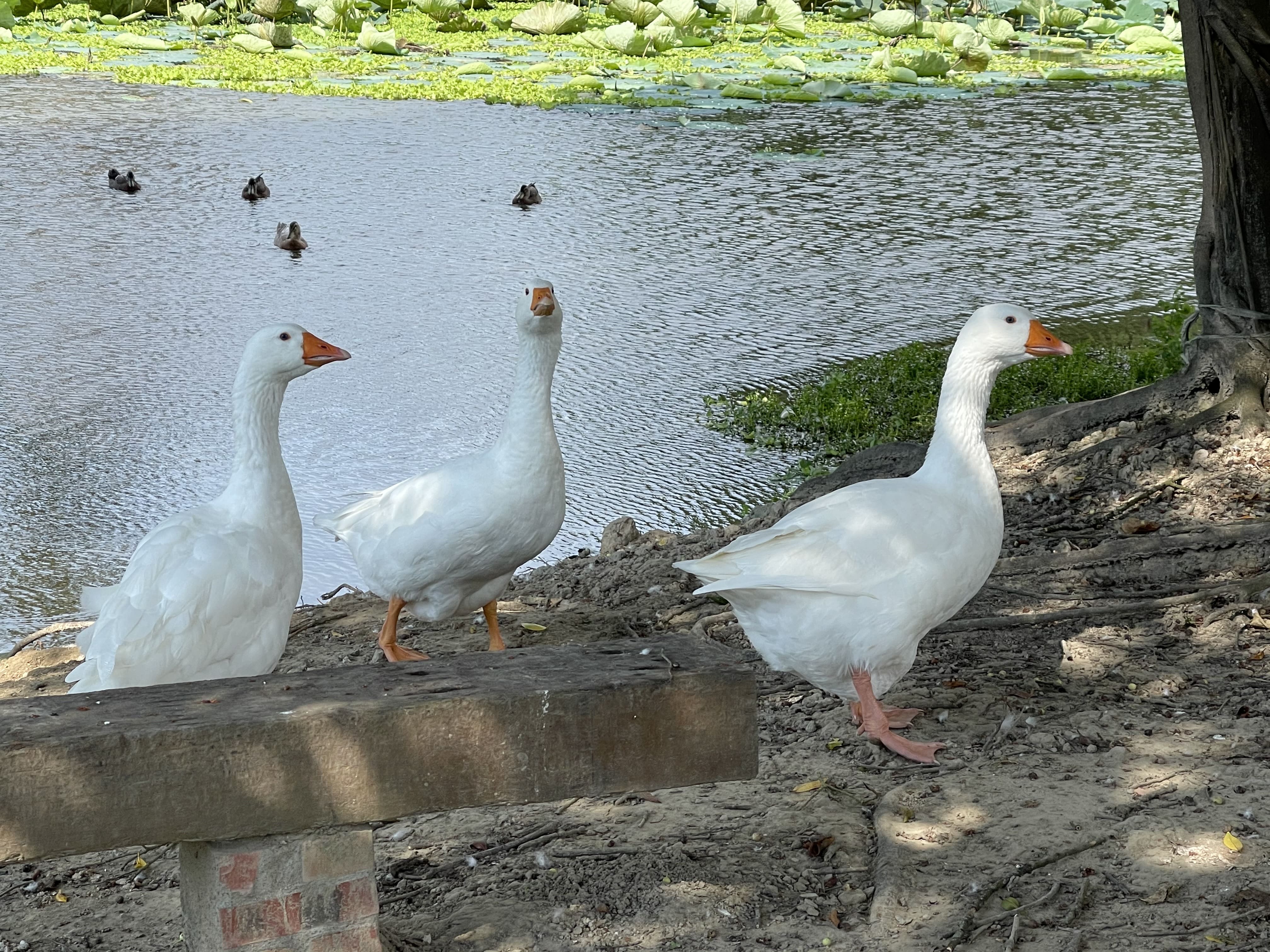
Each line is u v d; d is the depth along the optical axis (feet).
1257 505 16.34
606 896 11.53
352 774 10.23
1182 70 72.43
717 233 39.01
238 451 13.10
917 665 14.33
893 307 32.17
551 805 12.59
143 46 69.46
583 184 44.86
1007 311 13.09
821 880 11.65
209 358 27.61
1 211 39.11
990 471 13.24
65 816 9.93
